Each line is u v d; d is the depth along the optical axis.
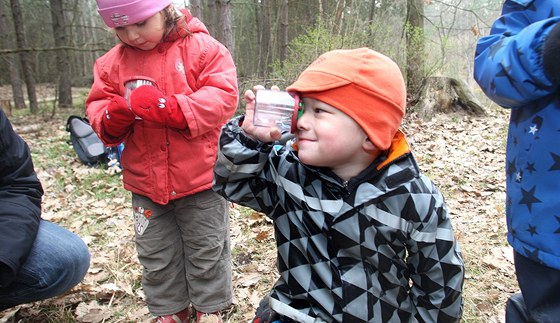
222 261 2.48
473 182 4.94
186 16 2.27
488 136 6.91
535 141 1.47
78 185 5.23
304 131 1.46
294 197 1.58
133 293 2.95
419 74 9.30
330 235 1.54
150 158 2.26
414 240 1.50
